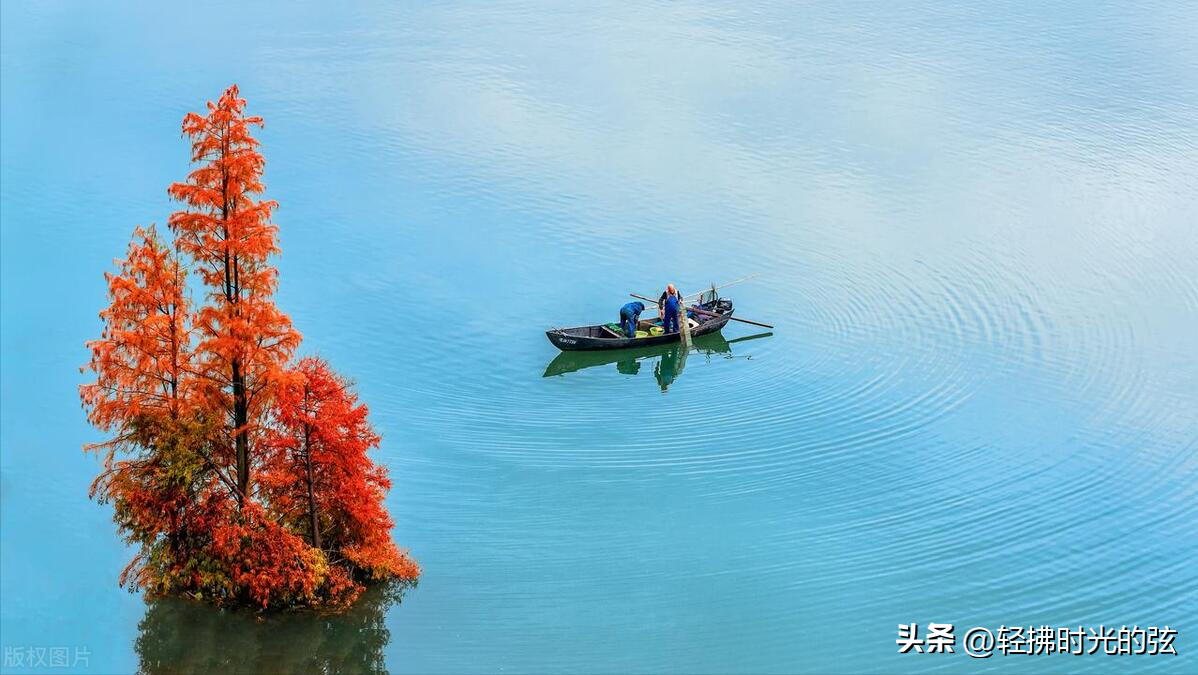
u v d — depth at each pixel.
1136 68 127.19
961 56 130.50
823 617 55.12
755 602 56.12
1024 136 111.31
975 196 100.81
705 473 67.00
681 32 136.88
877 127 112.88
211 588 54.56
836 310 85.19
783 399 74.81
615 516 62.88
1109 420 72.25
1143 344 80.81
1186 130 112.19
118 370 52.28
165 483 53.03
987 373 77.50
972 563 59.22
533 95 118.44
